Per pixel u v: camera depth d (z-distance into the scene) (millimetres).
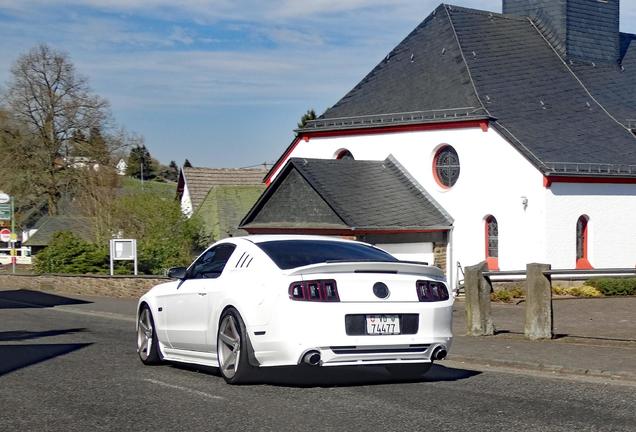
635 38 38844
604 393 9219
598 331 15953
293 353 9070
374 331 9195
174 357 11320
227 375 9875
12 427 7840
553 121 31406
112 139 62656
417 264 9602
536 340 13781
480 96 30922
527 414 8016
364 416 7977
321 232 28609
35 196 62719
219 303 10016
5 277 38188
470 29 34531
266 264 9688
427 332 9469
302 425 7629
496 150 29547
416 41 35156
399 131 32094
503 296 23922
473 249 30094
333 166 30703
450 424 7586
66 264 36344
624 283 25625
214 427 7633
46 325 19172
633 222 31016
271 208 30328
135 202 37531
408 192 31047
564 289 25891
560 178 28656
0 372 11344
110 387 9898
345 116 34062
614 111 33750
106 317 21953
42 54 62406
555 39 35688
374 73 35375
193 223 35906
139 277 29250
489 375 10781
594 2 36375
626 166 30641
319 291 9133
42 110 62656
